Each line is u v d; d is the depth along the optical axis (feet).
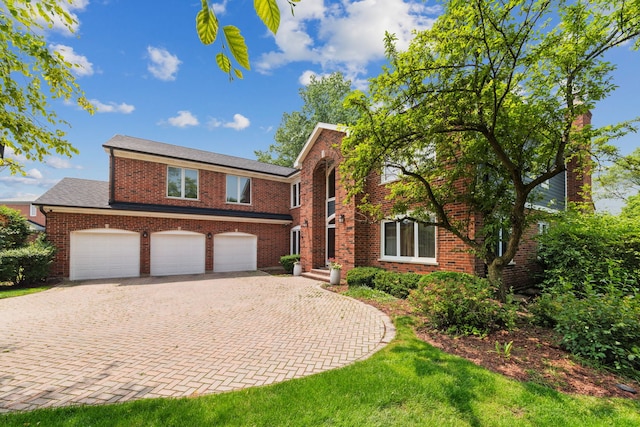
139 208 46.83
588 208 34.91
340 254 40.83
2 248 41.34
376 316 22.79
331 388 11.60
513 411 10.21
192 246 52.95
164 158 50.96
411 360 13.98
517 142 20.81
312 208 48.19
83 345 17.16
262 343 17.31
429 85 18.30
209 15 4.19
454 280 20.17
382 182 37.81
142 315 23.97
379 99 19.90
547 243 29.73
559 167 19.20
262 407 10.39
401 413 10.09
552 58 18.03
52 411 10.19
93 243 44.75
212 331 19.69
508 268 31.81
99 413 10.07
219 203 58.08
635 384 12.23
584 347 14.34
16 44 11.44
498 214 25.31
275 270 59.82
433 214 29.89
